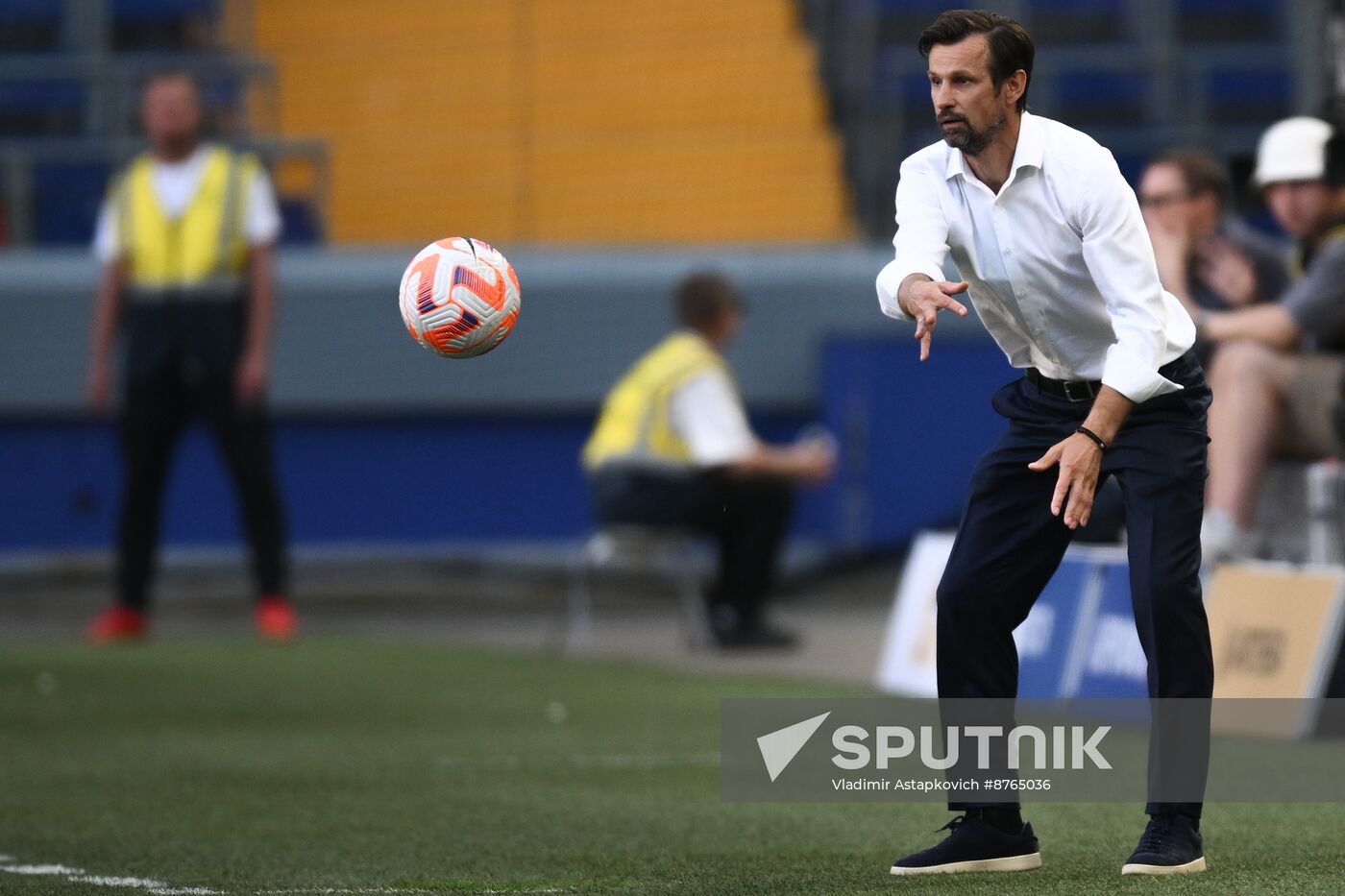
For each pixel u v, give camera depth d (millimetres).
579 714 30188
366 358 51156
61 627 45562
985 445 50500
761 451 39125
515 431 51969
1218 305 33594
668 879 16312
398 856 18000
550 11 60188
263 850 18500
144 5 57688
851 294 51312
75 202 53125
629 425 39156
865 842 18484
